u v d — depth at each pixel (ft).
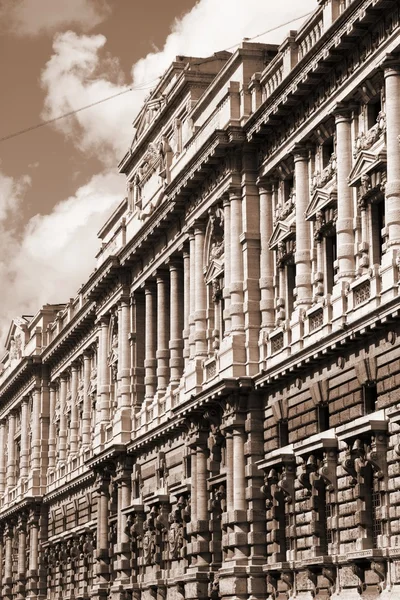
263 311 223.30
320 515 192.13
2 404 491.31
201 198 249.75
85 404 367.66
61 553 377.71
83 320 360.48
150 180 298.97
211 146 233.14
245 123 226.17
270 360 217.36
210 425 241.76
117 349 321.93
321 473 186.80
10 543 456.86
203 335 248.32
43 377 427.74
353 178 186.80
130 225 312.50
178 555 256.73
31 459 428.56
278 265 222.28
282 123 217.15
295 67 201.87
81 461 366.63
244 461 222.07
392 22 175.73
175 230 271.69
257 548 216.95
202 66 266.98
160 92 293.64
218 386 225.35
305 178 208.54
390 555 167.84
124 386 305.32
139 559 288.30
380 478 171.32
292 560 203.31
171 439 270.46
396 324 170.50
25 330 450.71
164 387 281.13
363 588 175.63
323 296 200.95
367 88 185.57
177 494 257.75
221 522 234.58
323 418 196.95
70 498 380.78
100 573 315.78
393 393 171.01
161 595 266.57
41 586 406.41
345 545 183.52
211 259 247.50
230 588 217.56
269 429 217.56
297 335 204.95
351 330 179.83
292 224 213.66
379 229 184.65
